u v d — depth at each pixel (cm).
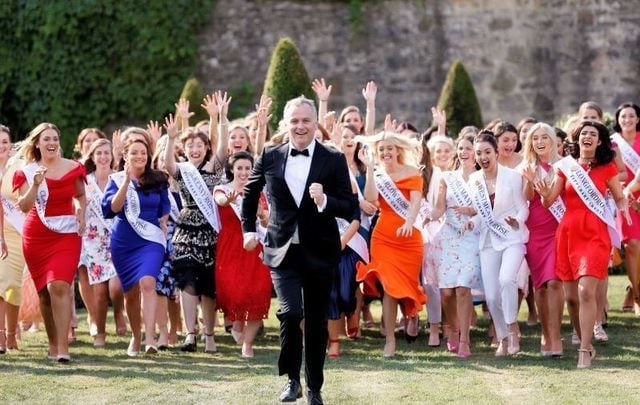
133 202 1079
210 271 1110
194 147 1130
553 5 2111
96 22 2067
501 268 1055
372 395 886
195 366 1026
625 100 2106
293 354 820
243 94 2080
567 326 1229
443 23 2105
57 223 1037
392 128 1306
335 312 1072
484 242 1068
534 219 1066
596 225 1003
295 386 819
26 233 1041
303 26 2094
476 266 1077
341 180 827
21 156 1110
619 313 1287
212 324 1116
